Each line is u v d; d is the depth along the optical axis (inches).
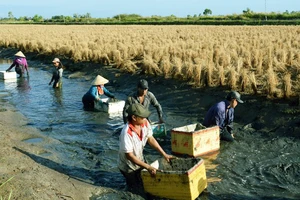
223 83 527.5
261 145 361.7
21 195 237.1
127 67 703.7
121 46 880.3
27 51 1149.1
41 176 271.6
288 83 443.8
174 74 602.2
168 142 370.0
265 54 701.3
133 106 256.2
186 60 682.2
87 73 781.3
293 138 374.3
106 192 263.3
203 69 571.8
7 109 505.7
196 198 254.4
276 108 427.8
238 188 270.7
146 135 268.8
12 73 751.7
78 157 330.3
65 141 374.6
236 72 530.3
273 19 2669.8
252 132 401.7
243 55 693.9
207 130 333.7
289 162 318.3
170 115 477.7
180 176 242.7
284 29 1435.8
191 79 569.6
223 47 788.0
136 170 268.5
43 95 601.0
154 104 365.4
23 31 1800.0
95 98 496.1
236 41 957.8
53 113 486.9
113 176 291.0
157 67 642.2
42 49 1088.2
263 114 427.2
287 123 398.0
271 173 296.4
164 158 279.0
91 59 843.4
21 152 323.0
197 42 921.5
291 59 629.9
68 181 274.1
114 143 368.2
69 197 246.8
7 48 1283.2
